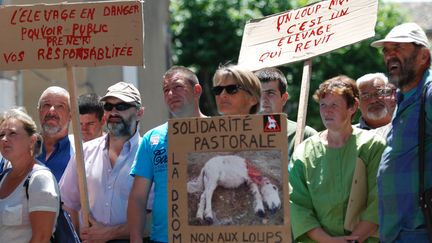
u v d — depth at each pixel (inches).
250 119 414.9
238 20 1706.4
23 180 453.1
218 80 462.0
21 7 493.4
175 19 1717.5
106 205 504.4
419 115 435.2
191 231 417.7
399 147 437.4
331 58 1531.7
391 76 446.6
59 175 547.2
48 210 446.6
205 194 417.4
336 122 467.8
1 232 450.9
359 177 463.5
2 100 772.0
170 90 494.6
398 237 437.7
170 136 422.6
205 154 419.2
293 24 528.1
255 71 545.3
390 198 438.0
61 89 556.7
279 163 410.9
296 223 468.8
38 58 490.3
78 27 487.5
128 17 482.9
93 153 518.6
